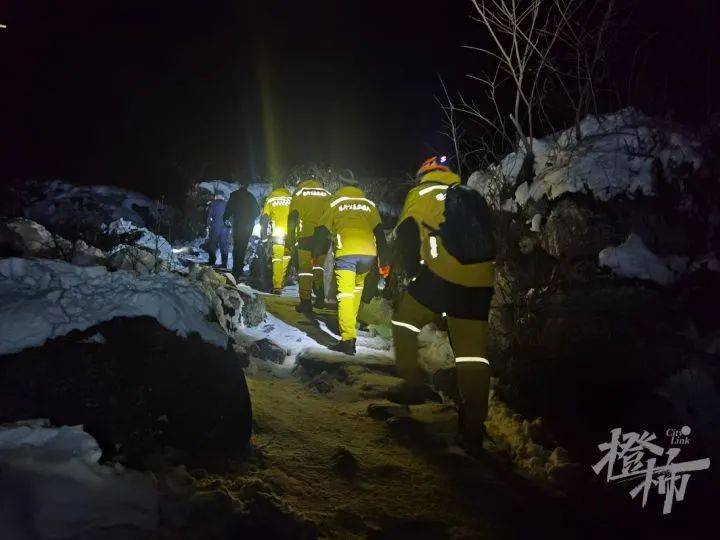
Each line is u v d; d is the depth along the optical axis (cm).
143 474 328
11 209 1672
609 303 525
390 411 510
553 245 607
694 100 775
